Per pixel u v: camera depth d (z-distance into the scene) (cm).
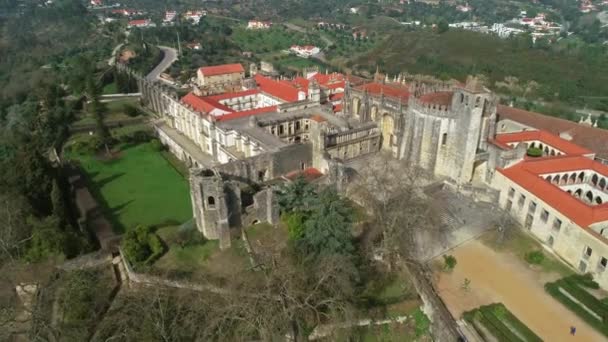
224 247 7188
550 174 8606
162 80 19950
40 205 9206
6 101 17062
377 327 5922
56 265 7356
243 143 10238
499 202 8675
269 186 8406
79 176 11106
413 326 5978
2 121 15538
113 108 16062
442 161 9281
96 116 13512
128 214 9294
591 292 6359
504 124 12369
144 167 11912
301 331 5328
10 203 8256
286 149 9219
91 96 15338
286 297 5244
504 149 8950
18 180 9194
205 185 6906
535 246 7469
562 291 6397
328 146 9738
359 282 6319
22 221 8019
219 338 5138
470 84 8419
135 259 6938
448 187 8956
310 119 10444
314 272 5756
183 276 6475
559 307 6138
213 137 11175
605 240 6278
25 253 7575
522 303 6203
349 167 9638
